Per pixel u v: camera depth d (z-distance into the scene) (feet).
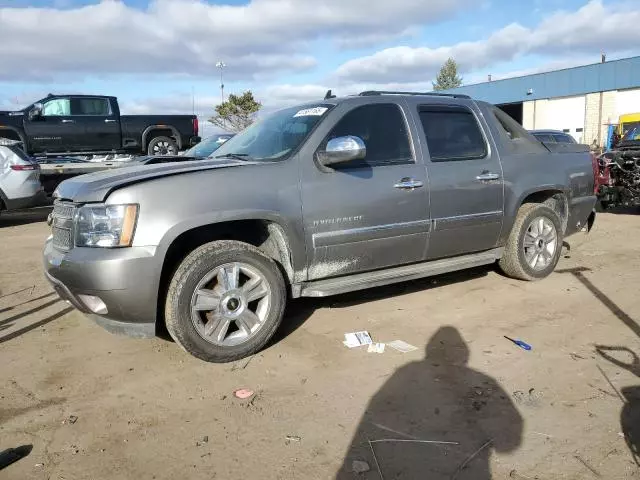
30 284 20.59
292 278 13.93
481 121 17.54
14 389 11.94
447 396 11.17
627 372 12.00
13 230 35.24
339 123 14.66
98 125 51.85
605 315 15.58
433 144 16.19
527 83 128.77
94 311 12.35
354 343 13.92
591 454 9.12
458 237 16.62
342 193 14.14
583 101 118.62
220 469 9.00
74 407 11.12
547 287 18.43
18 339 14.89
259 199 13.01
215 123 118.11
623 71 109.40
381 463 9.02
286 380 12.05
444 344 13.80
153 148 54.80
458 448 9.39
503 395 11.15
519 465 8.89
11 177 36.45
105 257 11.77
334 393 11.41
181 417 10.64
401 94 16.40
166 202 12.10
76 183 13.16
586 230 21.71
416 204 15.38
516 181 17.81
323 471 8.86
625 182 35.19
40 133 49.62
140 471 9.00
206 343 12.55
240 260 12.80
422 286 18.81
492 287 18.49
